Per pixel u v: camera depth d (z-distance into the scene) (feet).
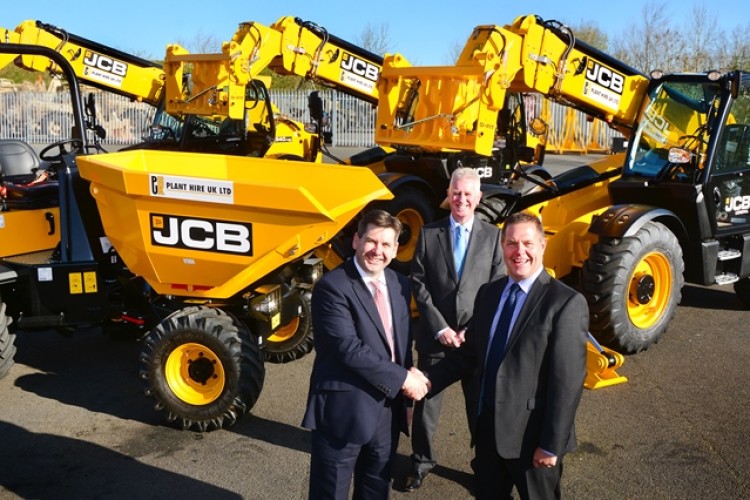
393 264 25.40
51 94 83.35
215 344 15.31
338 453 10.45
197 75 32.76
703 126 21.29
